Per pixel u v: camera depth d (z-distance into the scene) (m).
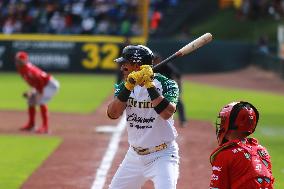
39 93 38.97
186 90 69.94
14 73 87.44
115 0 102.44
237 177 13.92
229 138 14.35
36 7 102.06
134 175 17.27
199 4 106.69
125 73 16.67
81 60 89.62
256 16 105.69
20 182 26.06
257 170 13.89
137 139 16.94
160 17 104.25
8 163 30.05
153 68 16.52
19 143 35.53
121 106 16.25
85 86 71.94
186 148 34.59
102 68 89.50
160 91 16.53
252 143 14.44
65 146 34.69
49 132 39.41
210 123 45.03
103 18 99.88
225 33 102.19
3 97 59.72
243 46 93.38
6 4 102.25
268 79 82.88
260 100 62.06
